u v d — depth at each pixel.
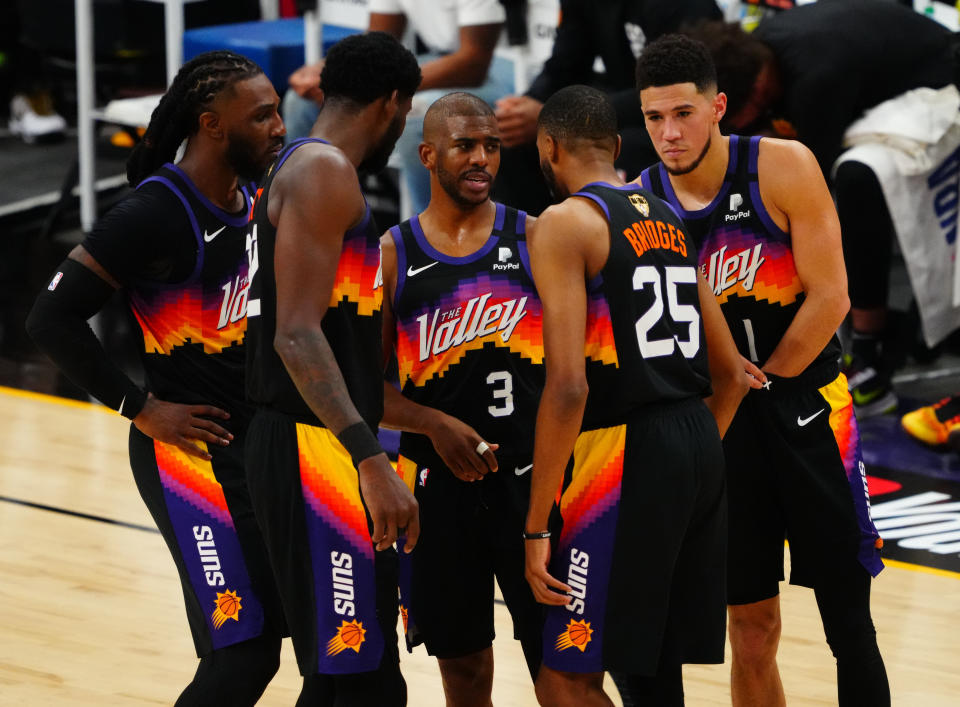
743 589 11.70
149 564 16.41
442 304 11.20
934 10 23.59
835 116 19.73
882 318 21.47
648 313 9.82
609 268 9.70
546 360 9.62
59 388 23.25
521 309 11.19
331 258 9.15
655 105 10.98
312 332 8.99
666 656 10.22
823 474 11.45
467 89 21.08
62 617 14.89
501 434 11.21
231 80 10.31
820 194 11.12
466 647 11.45
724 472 10.29
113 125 36.66
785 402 11.45
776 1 23.72
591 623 9.94
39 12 30.70
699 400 10.21
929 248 21.36
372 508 8.89
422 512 11.27
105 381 10.36
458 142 10.88
